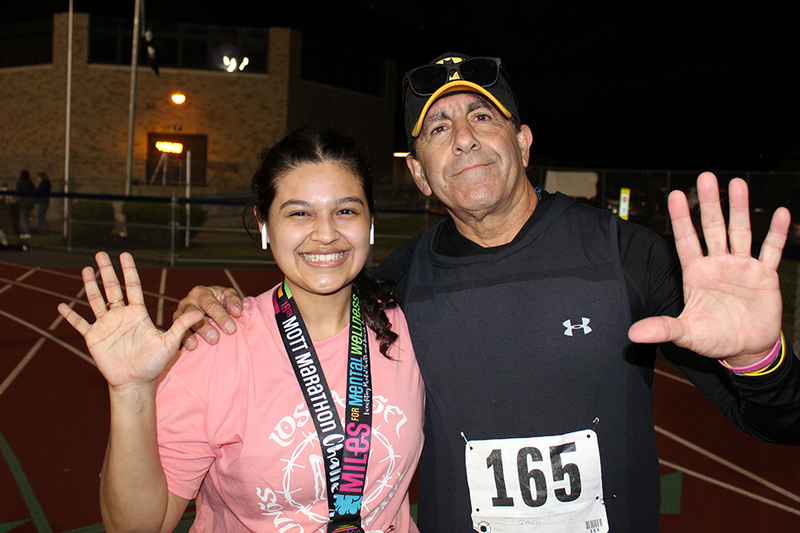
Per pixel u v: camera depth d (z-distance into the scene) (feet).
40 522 9.88
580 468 5.03
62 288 29.94
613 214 5.54
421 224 54.54
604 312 5.13
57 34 68.39
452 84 5.59
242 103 69.21
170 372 4.64
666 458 12.80
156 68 57.21
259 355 4.76
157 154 69.00
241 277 34.71
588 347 5.09
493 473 5.15
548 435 5.08
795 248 11.45
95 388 16.43
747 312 4.11
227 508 4.93
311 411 4.68
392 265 6.47
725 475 12.07
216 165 67.41
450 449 5.32
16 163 67.56
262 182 4.93
